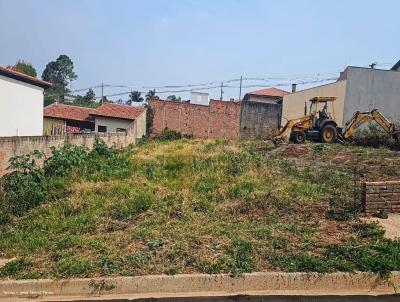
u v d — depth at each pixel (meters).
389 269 4.40
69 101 49.56
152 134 28.30
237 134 28.16
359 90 20.78
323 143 17.78
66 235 5.83
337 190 7.65
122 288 4.40
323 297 4.18
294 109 23.11
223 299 4.21
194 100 34.59
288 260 4.62
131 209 6.75
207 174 9.02
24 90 15.93
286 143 17.92
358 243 5.02
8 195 7.59
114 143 17.34
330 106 21.33
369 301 4.16
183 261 4.71
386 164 10.77
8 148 8.77
